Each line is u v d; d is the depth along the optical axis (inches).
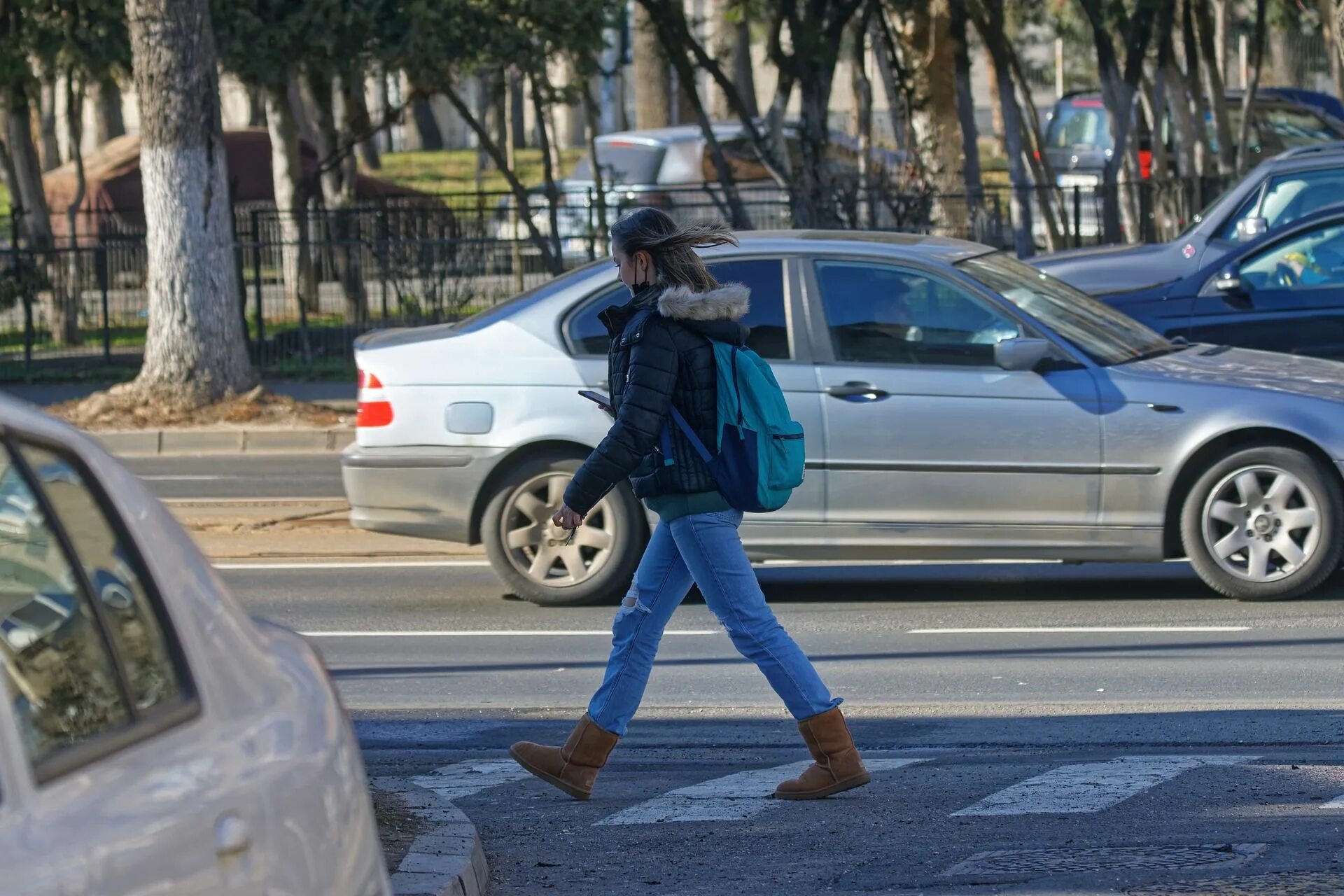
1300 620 985.5
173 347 2049.7
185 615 303.3
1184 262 1437.0
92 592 283.0
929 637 983.6
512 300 1105.4
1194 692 840.9
